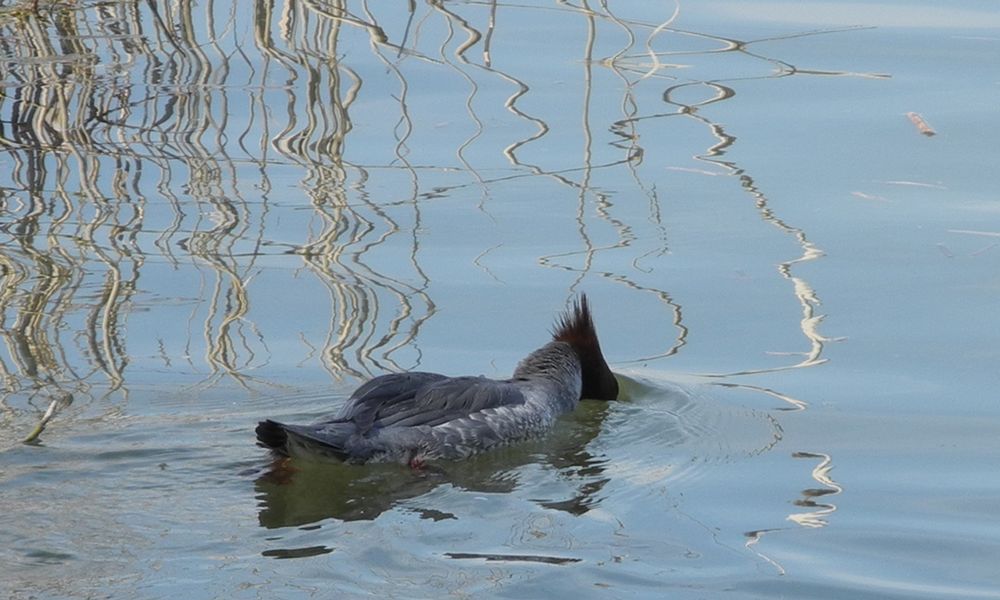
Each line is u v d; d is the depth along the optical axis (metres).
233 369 15.89
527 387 15.89
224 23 25.75
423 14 26.52
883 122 22.53
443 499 13.48
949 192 20.34
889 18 27.05
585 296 16.73
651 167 21.12
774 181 20.73
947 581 11.94
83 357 15.99
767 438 14.99
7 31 24.94
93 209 19.59
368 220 19.61
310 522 12.70
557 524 12.88
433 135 22.02
